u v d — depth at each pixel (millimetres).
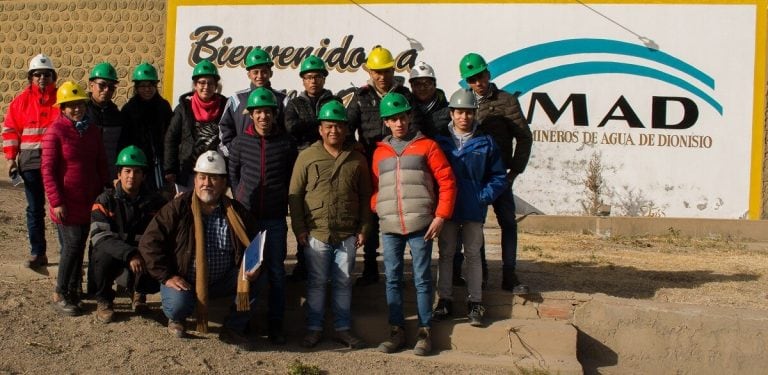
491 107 7246
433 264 8414
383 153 6781
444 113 7113
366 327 7129
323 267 6863
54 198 6910
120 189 6871
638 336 7191
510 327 6984
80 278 7371
